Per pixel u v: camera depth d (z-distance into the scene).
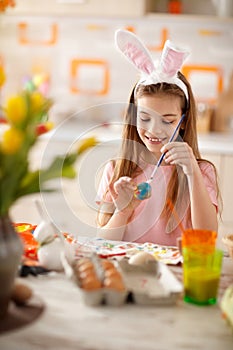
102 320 1.23
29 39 4.39
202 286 1.32
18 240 1.25
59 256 1.51
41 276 1.48
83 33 4.32
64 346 1.11
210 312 1.29
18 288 1.27
